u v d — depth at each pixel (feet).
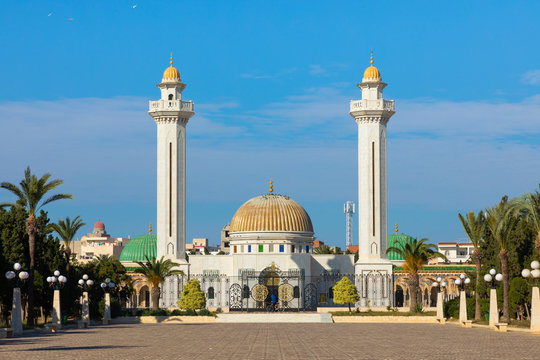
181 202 388.57
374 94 383.24
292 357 129.80
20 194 252.42
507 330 224.94
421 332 219.00
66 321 280.10
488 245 299.79
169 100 389.60
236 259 402.93
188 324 290.35
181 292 359.46
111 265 350.43
